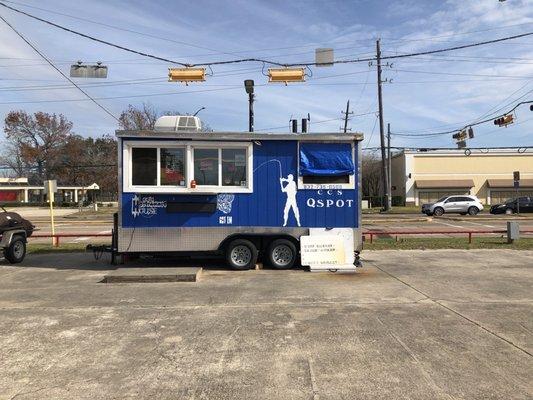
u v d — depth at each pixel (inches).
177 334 251.3
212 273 440.8
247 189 456.1
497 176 2522.1
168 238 451.2
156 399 174.1
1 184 3159.5
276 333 250.8
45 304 321.7
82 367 205.8
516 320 273.4
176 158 453.7
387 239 749.3
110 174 3014.3
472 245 644.7
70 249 645.3
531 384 184.5
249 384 186.2
